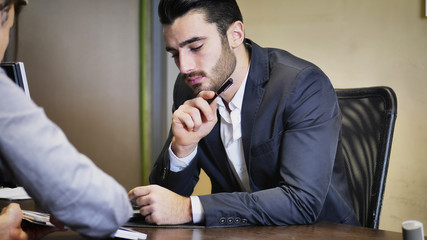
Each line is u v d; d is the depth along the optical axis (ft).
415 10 9.16
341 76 9.78
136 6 12.19
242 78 5.58
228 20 5.34
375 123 5.86
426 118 9.14
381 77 9.45
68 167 2.77
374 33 9.48
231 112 5.61
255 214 4.53
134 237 3.80
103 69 12.30
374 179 5.65
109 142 12.41
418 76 9.17
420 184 9.23
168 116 12.21
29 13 11.99
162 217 4.48
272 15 10.34
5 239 3.67
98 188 2.87
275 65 5.65
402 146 9.35
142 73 12.13
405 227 3.17
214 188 6.13
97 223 2.89
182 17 5.11
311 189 4.76
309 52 10.03
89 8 12.21
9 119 2.68
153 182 5.87
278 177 5.41
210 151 5.87
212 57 5.23
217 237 4.01
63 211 2.79
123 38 12.26
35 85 12.14
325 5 9.87
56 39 12.17
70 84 12.28
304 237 4.00
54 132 2.82
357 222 5.61
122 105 12.35
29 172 2.71
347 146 5.99
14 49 11.95
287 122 5.29
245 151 5.54
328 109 5.33
